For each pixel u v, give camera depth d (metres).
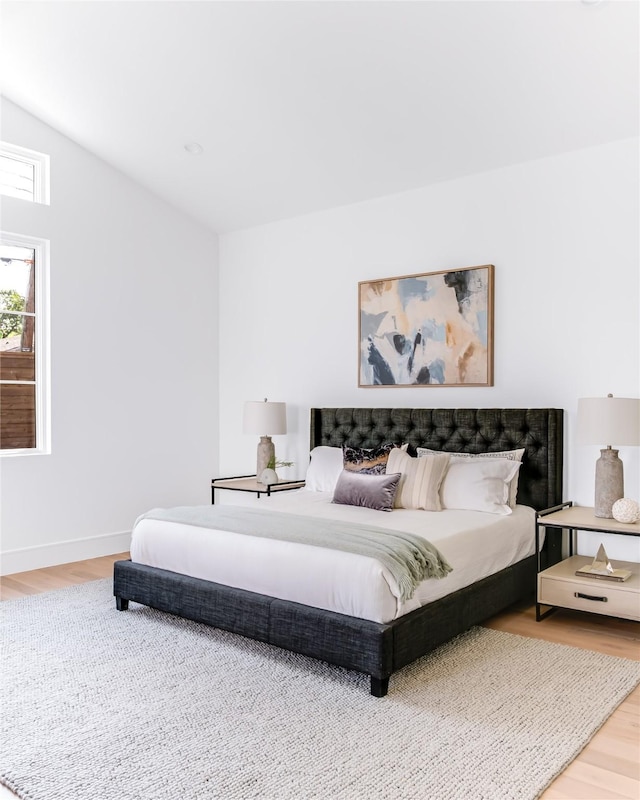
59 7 3.52
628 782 2.02
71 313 4.77
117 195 5.07
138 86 4.04
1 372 4.50
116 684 2.71
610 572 3.34
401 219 4.74
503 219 4.26
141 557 3.63
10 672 2.83
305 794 1.95
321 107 3.94
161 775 2.05
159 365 5.39
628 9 2.91
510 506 3.87
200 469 5.74
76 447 4.81
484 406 4.34
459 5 3.02
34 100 4.39
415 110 3.81
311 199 5.03
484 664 2.89
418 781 2.00
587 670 2.82
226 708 2.49
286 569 2.93
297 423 5.35
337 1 3.13
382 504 3.78
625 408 3.40
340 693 2.62
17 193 4.59
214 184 5.06
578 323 3.97
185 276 5.60
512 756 2.14
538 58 3.26
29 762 2.13
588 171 3.93
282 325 5.44
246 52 3.58
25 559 4.51
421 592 2.82
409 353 4.65
